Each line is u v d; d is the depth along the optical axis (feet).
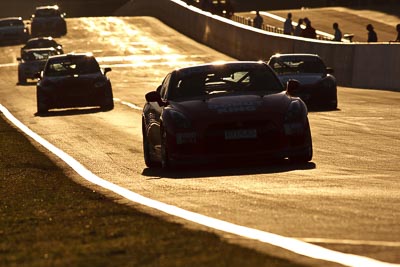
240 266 75.82
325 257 81.25
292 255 82.79
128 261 81.30
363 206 114.32
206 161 167.53
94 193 139.85
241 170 165.78
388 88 412.16
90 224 105.91
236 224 103.30
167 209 118.01
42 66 544.21
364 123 258.16
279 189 135.13
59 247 90.99
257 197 126.82
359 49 437.99
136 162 192.85
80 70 361.10
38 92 353.10
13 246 94.22
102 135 255.29
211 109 169.68
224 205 120.16
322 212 110.22
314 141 215.51
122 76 567.59
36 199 134.41
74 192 141.79
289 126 167.43
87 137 252.01
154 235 94.73
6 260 85.76
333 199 121.70
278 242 89.81
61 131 273.95
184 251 84.84
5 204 130.62
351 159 177.47
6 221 113.60
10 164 191.42
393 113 289.74
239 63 185.78
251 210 114.32
